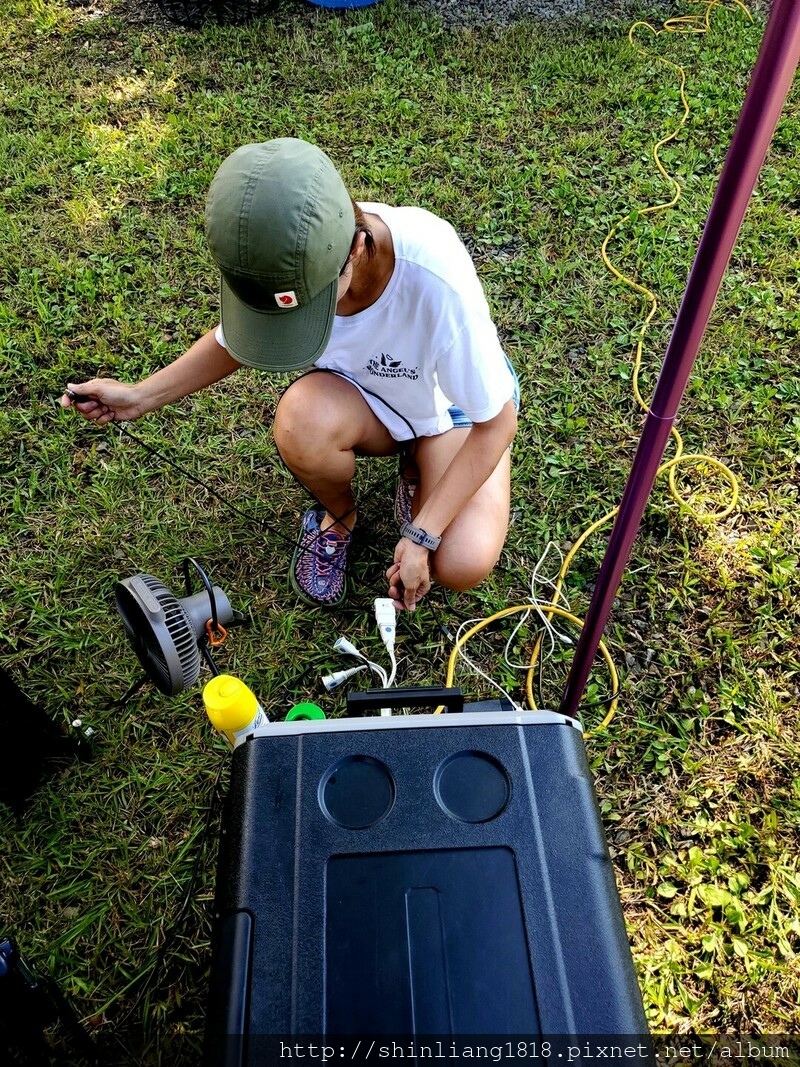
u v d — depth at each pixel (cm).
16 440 245
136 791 183
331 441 185
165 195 311
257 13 392
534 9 389
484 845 107
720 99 342
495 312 273
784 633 203
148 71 366
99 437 243
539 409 249
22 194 315
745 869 171
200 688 196
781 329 267
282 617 208
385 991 98
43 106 352
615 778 183
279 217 122
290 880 105
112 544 222
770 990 158
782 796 180
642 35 375
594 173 318
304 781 113
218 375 186
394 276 150
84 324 272
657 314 273
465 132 330
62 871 173
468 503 184
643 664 201
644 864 172
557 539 222
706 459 234
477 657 203
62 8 400
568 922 102
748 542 219
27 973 111
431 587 212
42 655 203
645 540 221
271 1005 98
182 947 163
